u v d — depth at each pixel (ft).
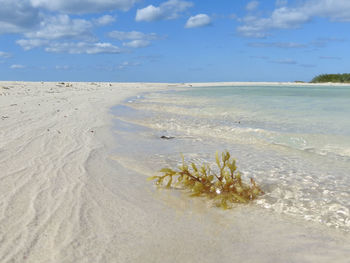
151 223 8.84
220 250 7.50
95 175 12.84
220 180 11.76
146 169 14.35
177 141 21.11
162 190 11.73
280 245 7.84
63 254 6.89
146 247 7.47
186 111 38.04
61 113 30.14
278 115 32.96
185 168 12.46
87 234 7.89
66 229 8.04
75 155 15.58
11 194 10.13
